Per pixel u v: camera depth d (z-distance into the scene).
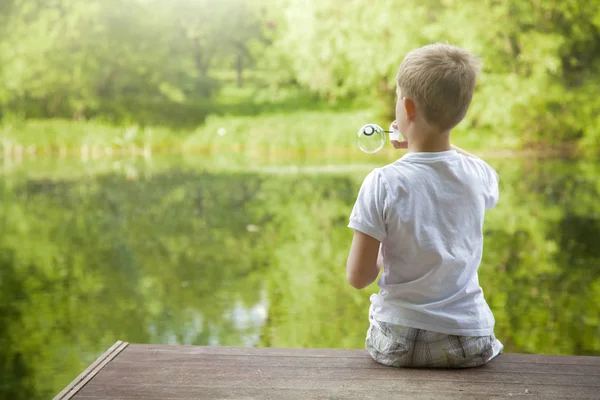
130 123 20.88
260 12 23.25
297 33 21.47
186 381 1.48
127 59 21.61
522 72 18.84
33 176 14.88
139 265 7.04
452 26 18.97
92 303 5.52
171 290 5.94
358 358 1.60
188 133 20.83
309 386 1.45
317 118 20.86
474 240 1.49
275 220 9.63
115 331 4.73
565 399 1.38
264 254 7.48
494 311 4.97
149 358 1.62
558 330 4.45
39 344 4.45
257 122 20.89
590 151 18.45
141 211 10.56
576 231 8.24
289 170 15.27
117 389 1.44
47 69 20.94
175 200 11.48
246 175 14.51
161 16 22.48
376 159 18.14
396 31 19.66
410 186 1.45
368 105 20.98
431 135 1.47
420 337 1.49
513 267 6.44
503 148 18.66
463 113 1.46
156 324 4.89
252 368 1.55
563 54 18.77
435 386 1.44
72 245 8.14
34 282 6.30
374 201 1.46
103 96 21.39
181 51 23.09
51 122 20.53
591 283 5.78
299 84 22.70
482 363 1.54
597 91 18.59
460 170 1.48
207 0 23.05
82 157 19.59
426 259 1.45
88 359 4.15
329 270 6.62
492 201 1.56
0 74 20.67
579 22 18.59
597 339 4.28
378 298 1.56
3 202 11.35
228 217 9.91
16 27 20.86
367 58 20.12
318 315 5.00
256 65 23.23
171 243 8.21
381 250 1.53
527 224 8.77
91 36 21.41
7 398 3.52
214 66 23.39
